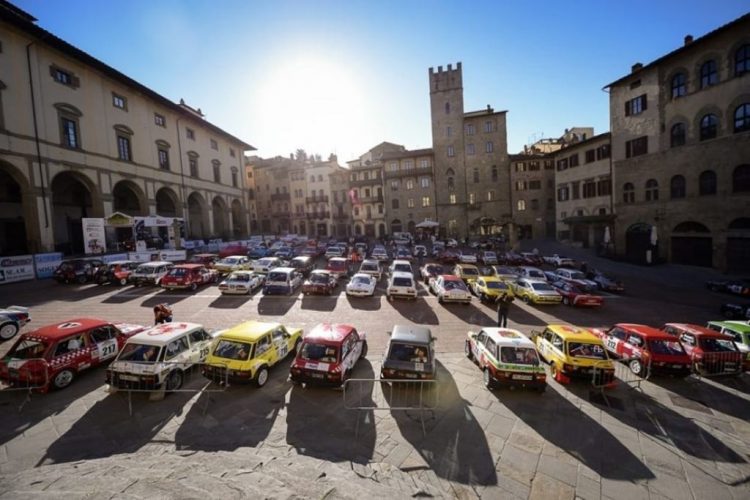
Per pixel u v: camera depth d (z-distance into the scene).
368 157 71.62
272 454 6.75
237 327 10.40
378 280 24.44
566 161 44.47
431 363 9.34
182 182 40.00
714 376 10.80
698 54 28.39
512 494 6.03
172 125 38.81
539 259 34.56
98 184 29.84
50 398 8.71
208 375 9.29
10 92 23.61
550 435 7.72
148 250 30.00
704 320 17.02
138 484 4.82
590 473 6.60
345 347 9.73
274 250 35.06
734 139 26.36
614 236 36.38
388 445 7.23
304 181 69.12
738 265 26.56
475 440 7.48
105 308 16.83
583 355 10.08
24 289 20.50
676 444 7.58
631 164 34.19
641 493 6.16
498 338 10.12
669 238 31.08
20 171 24.14
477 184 55.34
